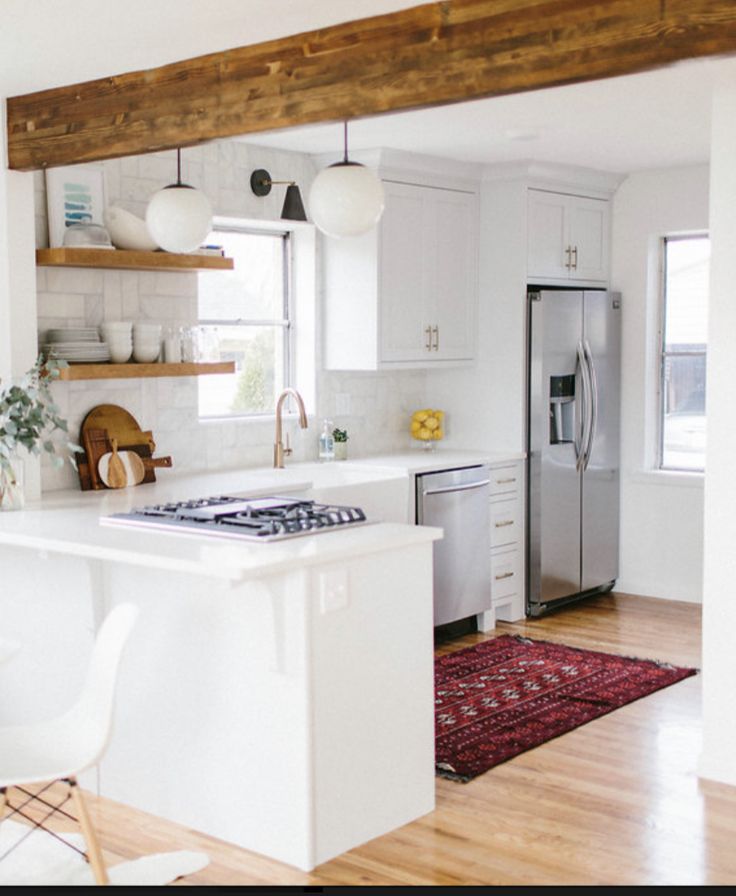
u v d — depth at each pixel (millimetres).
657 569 6973
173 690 3695
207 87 3736
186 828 3676
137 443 5148
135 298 5168
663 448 7059
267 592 3402
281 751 3410
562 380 6570
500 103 4801
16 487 4340
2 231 4453
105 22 3350
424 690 3734
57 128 4227
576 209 6723
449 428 6816
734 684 3967
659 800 3836
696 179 6613
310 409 6176
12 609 4215
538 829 3609
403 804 3664
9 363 4488
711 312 3936
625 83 4441
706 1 2686
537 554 6488
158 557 3314
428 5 3178
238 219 5672
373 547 3496
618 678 5230
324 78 3428
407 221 6102
